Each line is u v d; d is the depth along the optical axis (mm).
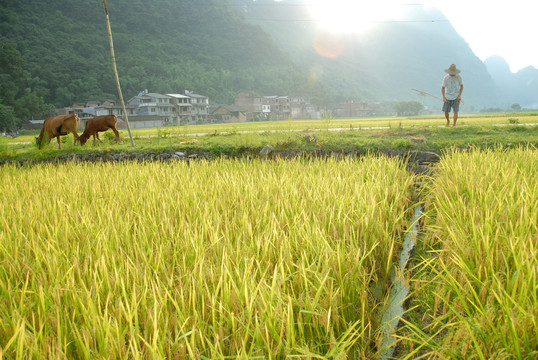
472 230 3334
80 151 13758
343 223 3904
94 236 3926
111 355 2178
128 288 2877
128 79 119125
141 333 2533
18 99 90688
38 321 2604
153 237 3812
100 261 3148
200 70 151625
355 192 4754
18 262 3383
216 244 3492
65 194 6027
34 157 13820
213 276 2928
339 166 6941
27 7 143125
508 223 3482
